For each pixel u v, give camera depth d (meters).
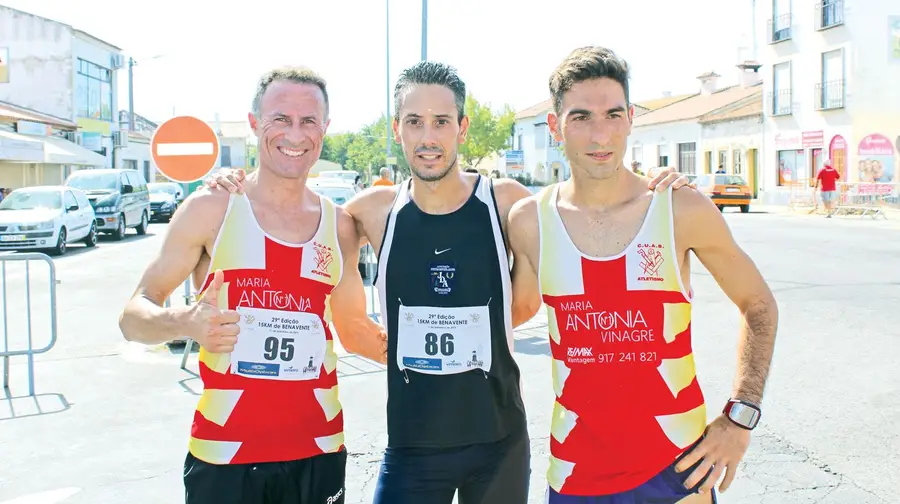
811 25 31.53
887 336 7.32
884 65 29.14
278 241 2.61
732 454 2.32
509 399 2.75
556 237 2.48
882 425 4.86
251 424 2.51
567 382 2.44
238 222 2.62
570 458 2.40
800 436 4.70
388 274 2.76
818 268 12.12
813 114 31.78
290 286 2.61
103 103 38.16
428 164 2.69
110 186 21.44
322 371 2.66
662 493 2.33
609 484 2.35
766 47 34.50
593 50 2.48
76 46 34.47
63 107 33.19
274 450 2.51
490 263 2.73
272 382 2.54
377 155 71.69
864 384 5.76
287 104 2.69
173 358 7.25
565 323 2.44
